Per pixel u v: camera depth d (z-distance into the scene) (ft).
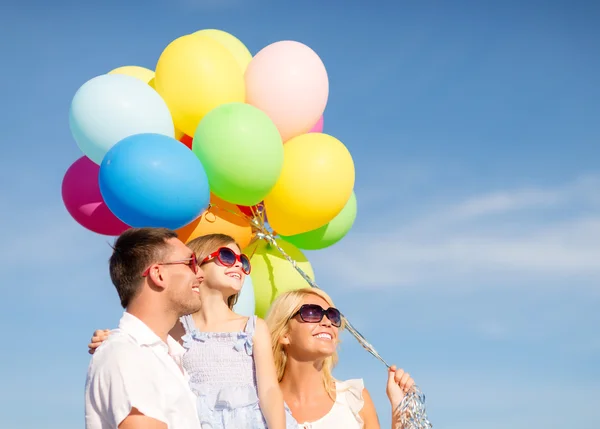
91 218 15.94
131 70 17.21
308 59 16.48
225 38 17.89
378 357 13.39
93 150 14.98
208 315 11.80
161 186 13.69
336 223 17.28
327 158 15.56
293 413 12.69
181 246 9.48
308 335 12.76
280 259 16.30
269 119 15.42
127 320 9.09
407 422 12.75
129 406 8.16
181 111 15.58
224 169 14.64
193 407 8.79
